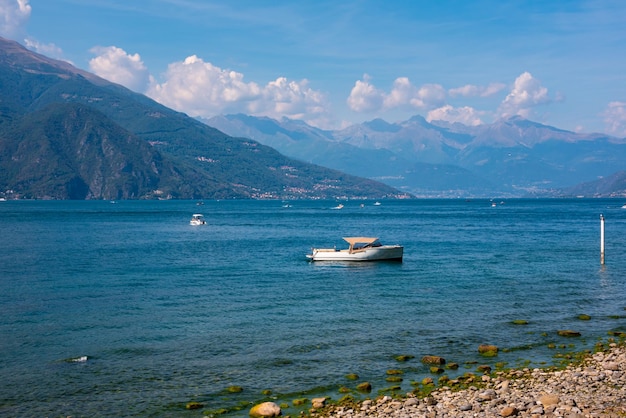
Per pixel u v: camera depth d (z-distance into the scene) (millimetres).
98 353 38469
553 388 29734
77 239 128625
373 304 53781
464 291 60281
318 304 53906
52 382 33062
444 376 32406
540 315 48781
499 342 40375
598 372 32156
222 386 32250
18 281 67750
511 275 71125
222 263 85125
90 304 54156
